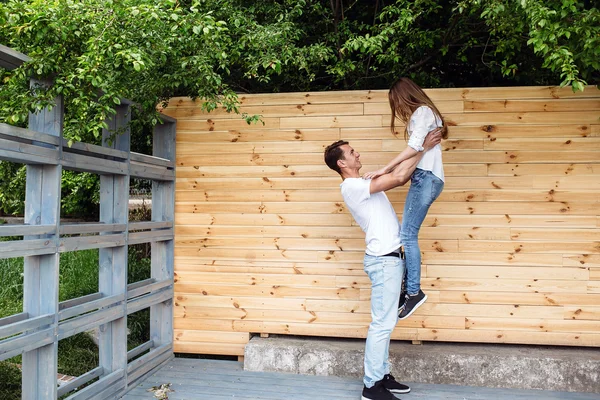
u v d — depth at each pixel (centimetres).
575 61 300
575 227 324
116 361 290
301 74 449
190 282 358
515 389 304
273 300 349
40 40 230
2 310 428
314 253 347
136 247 550
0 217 573
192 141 361
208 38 284
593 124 324
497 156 331
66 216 578
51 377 228
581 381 301
